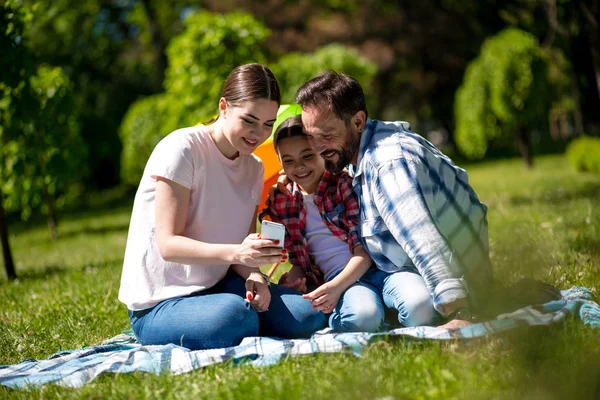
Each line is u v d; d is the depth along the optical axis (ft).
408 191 13.93
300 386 11.23
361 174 14.90
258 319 14.57
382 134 15.02
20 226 77.10
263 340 13.74
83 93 113.50
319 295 14.51
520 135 74.08
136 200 15.11
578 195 41.70
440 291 13.35
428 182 14.35
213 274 14.94
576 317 13.47
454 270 13.58
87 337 17.62
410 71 125.08
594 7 39.45
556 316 13.07
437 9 118.83
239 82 14.07
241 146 14.32
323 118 14.43
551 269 19.77
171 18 116.26
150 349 14.06
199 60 44.42
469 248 14.97
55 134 43.55
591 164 58.85
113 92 116.47
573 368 11.09
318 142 14.69
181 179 14.35
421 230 13.69
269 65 51.01
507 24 109.40
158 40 107.96
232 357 13.07
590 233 25.13
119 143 111.34
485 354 11.93
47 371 13.80
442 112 134.10
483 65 73.67
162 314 14.47
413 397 10.51
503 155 109.29
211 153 14.87
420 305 14.08
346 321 14.40
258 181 15.76
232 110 14.15
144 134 81.10
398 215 13.93
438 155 15.21
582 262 20.38
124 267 15.16
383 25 119.96
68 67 112.78
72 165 46.06
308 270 16.06
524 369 11.18
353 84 14.64
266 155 18.10
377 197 14.35
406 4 118.93
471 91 74.84
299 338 14.99
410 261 14.94
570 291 15.98
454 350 12.20
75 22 107.34
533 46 71.26
